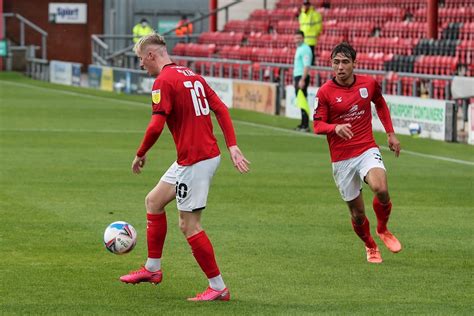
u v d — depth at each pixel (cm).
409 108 5056
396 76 5528
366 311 1834
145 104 6869
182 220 1886
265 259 2294
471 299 1941
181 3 10781
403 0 7219
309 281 2086
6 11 10994
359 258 2322
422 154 4316
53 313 1805
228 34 8306
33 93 7669
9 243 2422
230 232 2598
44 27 11131
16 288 1992
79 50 11200
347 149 2250
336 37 7125
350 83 2250
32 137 4734
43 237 2495
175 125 1867
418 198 3177
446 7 6856
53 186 3291
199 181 1861
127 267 2194
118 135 4894
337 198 3155
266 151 4366
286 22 7938
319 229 2658
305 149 4456
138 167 1891
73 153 4162
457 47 6059
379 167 2219
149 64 1902
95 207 2917
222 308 1848
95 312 1811
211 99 1897
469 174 3725
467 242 2516
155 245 1956
